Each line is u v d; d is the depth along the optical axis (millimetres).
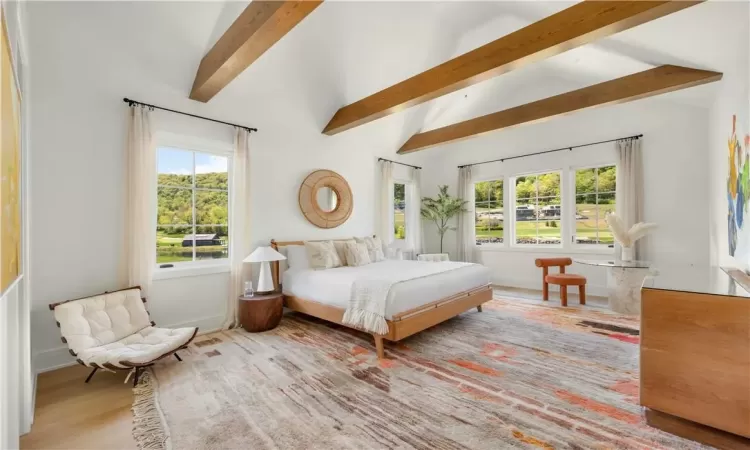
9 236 1227
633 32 2895
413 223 6535
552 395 2086
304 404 2004
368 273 3502
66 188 2680
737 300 1593
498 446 1604
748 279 2076
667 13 2125
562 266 4629
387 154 5918
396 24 3543
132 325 2658
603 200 4938
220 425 1797
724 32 2402
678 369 1727
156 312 3186
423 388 2191
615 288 3957
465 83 3234
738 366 1586
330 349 2924
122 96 2955
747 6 2088
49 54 2576
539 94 5371
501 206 6016
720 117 3322
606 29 2322
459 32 3852
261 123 4043
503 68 2926
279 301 3553
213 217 3725
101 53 2814
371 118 4141
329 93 4203
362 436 1697
